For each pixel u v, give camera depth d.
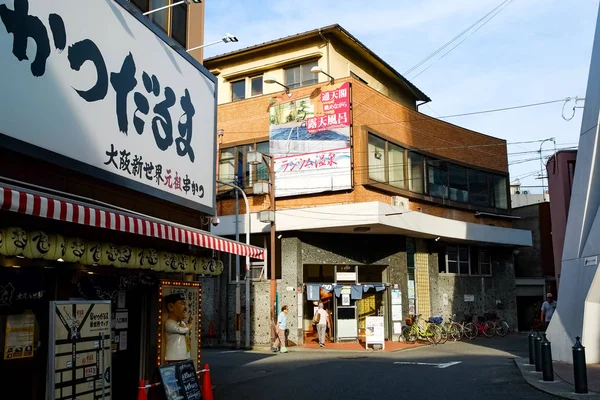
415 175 25.28
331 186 21.91
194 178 11.22
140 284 10.02
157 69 10.07
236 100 26.12
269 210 21.50
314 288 22.81
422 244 26.17
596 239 14.00
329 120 22.31
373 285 23.55
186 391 8.85
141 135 9.45
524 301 33.50
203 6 13.00
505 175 30.84
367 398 10.66
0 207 5.55
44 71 7.31
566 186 19.91
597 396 10.02
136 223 7.55
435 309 26.11
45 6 7.37
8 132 6.69
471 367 14.91
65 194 7.64
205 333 24.20
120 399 9.62
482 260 30.11
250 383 12.79
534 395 10.55
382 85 29.59
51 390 6.92
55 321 7.08
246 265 22.84
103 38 8.54
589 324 13.89
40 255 6.84
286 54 25.95
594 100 15.43
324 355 19.09
